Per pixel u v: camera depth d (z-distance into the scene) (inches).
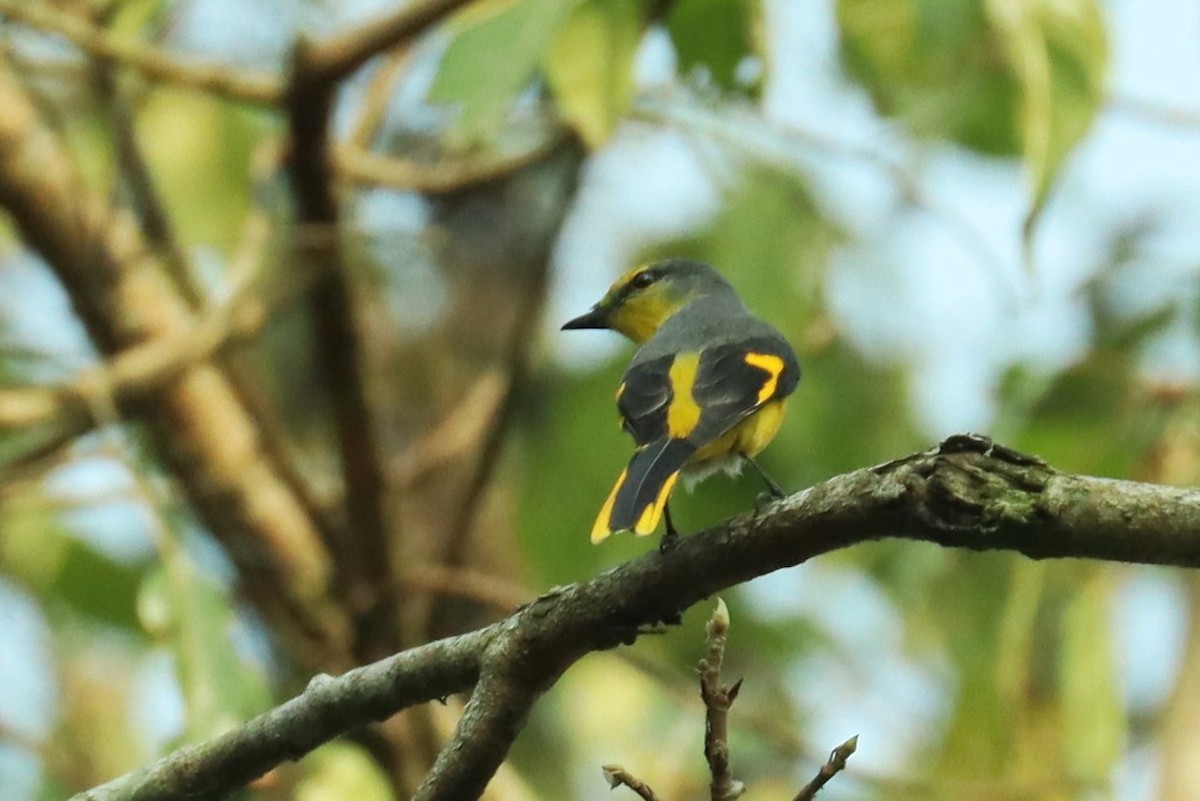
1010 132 508.7
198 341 473.7
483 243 598.2
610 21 388.8
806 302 526.3
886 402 557.9
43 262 494.3
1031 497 224.1
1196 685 505.4
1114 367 465.7
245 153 577.6
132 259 494.3
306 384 612.4
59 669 611.8
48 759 537.0
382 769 494.6
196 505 506.0
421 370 605.0
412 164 521.0
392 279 590.2
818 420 554.6
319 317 460.4
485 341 595.2
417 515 584.1
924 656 544.7
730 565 248.7
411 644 514.6
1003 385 481.1
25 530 558.9
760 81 442.9
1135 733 578.9
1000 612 510.6
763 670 592.4
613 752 592.7
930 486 228.4
